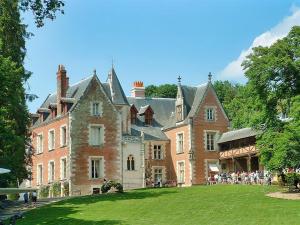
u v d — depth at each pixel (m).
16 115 38.59
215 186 43.34
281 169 36.69
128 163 57.31
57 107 57.28
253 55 39.56
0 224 26.91
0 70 34.25
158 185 58.88
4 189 17.08
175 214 29.22
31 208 37.06
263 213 27.89
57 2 25.33
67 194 52.59
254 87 39.44
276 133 37.25
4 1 35.19
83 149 53.59
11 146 37.62
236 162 59.25
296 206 29.70
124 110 60.16
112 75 61.44
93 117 54.53
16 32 36.84
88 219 29.23
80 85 56.62
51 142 57.72
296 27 39.31
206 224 25.70
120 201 36.06
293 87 39.31
